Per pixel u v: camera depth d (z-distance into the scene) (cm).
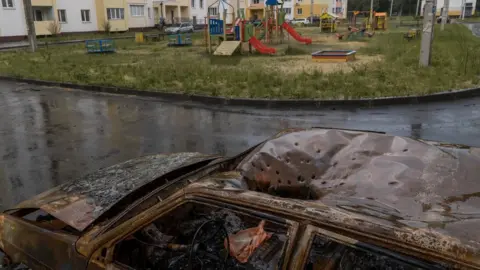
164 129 886
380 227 180
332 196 261
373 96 1092
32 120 996
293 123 906
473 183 246
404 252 171
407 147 290
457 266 160
